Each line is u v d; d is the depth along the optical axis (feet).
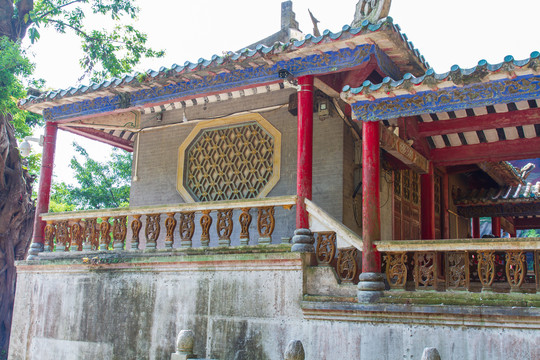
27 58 56.59
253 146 38.63
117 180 103.55
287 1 40.86
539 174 80.64
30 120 73.36
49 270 35.68
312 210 28.66
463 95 24.64
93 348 32.76
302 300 27.17
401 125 33.86
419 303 24.44
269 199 29.66
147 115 42.80
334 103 34.47
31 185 63.26
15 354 35.65
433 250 25.12
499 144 37.73
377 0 28.48
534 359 21.80
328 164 35.27
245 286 28.94
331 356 26.00
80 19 73.41
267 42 40.32
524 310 22.08
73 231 36.45
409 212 41.24
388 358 24.68
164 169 41.91
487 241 23.86
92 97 36.86
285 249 28.66
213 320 29.40
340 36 27.43
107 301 32.96
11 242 58.54
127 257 32.65
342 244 27.45
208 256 29.96
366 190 26.66
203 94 33.55
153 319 31.17
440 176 45.50
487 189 50.60
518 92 23.56
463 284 24.72
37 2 71.51
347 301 26.09
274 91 38.52
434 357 17.40
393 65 29.89
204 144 40.75
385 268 28.66
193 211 31.94
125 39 75.51
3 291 57.36
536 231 108.17
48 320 34.91
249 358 27.99
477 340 23.06
